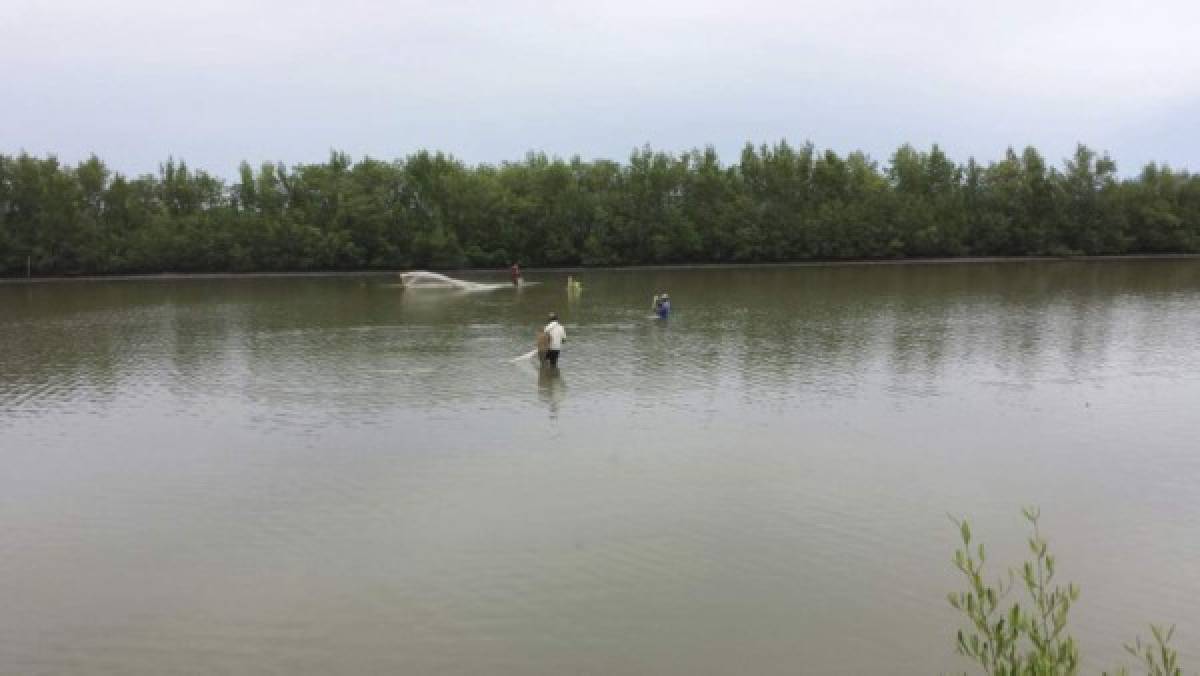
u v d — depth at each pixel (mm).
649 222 92062
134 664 10609
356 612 11797
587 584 12531
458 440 20109
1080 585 12422
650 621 11438
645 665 10391
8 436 21156
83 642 11156
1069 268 82312
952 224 96812
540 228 91375
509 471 17750
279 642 11055
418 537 14336
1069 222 99438
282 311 48656
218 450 19625
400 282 72812
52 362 31609
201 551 13938
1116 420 21719
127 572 13203
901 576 12719
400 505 15859
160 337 37938
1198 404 23375
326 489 16828
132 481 17516
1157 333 36188
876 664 10375
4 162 80062
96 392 26234
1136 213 101625
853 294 55500
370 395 25125
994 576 12695
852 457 18578
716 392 25047
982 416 22141
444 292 61156
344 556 13633
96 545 14266
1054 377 27141
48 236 79312
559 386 26047
